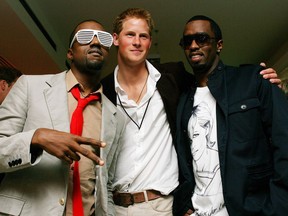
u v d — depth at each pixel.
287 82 5.76
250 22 5.29
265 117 1.65
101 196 1.44
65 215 1.33
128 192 1.82
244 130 1.63
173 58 6.43
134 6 4.70
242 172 1.56
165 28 5.31
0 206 1.24
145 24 1.92
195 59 1.84
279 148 1.53
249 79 1.74
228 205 1.55
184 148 1.87
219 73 1.83
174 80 2.04
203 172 1.70
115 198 1.85
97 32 1.60
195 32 1.83
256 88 1.70
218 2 4.71
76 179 1.37
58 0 4.50
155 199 1.80
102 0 4.53
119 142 1.75
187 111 1.88
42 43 4.65
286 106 1.62
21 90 1.45
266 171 1.60
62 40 5.66
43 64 5.29
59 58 5.53
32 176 1.31
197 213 1.69
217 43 1.92
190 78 2.13
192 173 1.80
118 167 1.86
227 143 1.63
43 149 1.21
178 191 1.79
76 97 1.54
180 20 5.09
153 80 2.01
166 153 1.90
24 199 1.27
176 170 1.92
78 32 1.59
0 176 1.43
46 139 1.18
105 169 1.50
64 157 1.19
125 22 1.93
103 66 1.64
